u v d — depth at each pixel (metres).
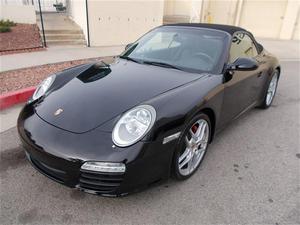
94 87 2.54
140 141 1.98
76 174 2.00
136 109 2.14
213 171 2.78
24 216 2.10
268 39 16.38
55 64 6.35
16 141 3.12
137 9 9.88
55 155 2.00
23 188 2.39
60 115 2.22
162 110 2.14
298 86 6.26
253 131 3.78
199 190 2.48
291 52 11.70
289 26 16.48
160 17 10.78
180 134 2.23
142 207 2.25
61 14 16.38
